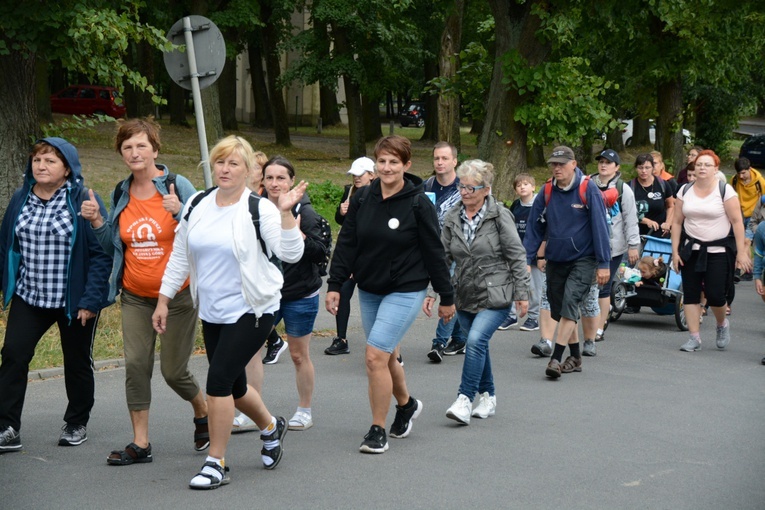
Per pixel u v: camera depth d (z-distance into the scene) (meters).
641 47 24.80
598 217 8.46
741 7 24.05
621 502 5.33
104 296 6.18
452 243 7.02
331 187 21.80
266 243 5.45
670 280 11.75
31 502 5.20
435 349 9.29
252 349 5.47
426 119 45.19
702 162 10.05
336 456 6.16
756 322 12.30
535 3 19.69
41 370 8.38
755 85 39.38
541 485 5.61
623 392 8.16
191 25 9.63
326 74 32.22
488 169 6.99
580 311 9.50
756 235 10.53
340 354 9.59
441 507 5.20
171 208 5.71
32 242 6.11
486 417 7.23
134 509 5.10
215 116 28.23
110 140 31.83
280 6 33.94
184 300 5.91
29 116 11.97
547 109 20.03
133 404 5.94
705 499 5.40
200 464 5.95
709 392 8.23
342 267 6.29
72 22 11.20
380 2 31.09
